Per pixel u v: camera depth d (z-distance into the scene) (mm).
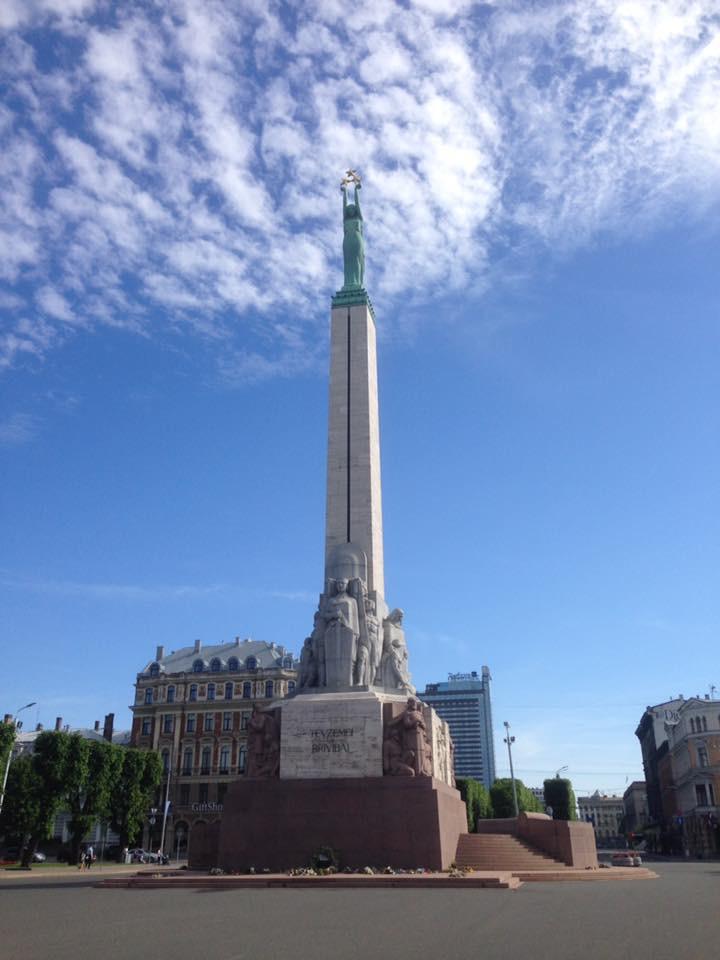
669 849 124750
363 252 51188
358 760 34531
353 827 33156
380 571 43562
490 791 115688
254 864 33344
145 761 84562
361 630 39156
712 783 101312
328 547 42750
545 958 13133
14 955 13836
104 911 21062
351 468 44125
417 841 32469
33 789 71375
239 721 104250
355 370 46531
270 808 34156
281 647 114188
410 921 17969
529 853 36656
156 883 30344
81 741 74812
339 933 16094
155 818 101062
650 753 148250
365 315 47969
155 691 109125
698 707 104938
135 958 13359
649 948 14203
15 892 29641
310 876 29656
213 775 102312
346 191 53062
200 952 13898
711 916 19250
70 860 75438
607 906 21531
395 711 35906
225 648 115438
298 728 35562
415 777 33594
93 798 76000
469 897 23969
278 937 15617
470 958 13148
